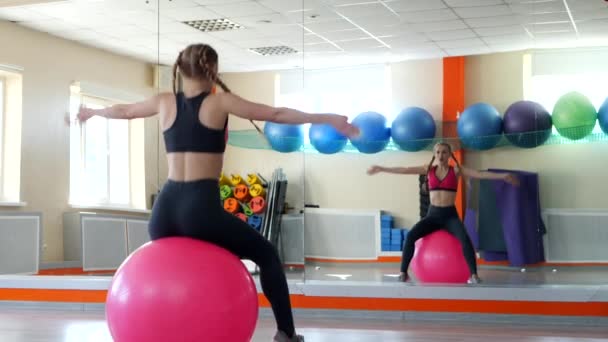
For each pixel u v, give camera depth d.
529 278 4.81
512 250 4.84
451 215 4.99
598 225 4.74
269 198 5.56
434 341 3.53
